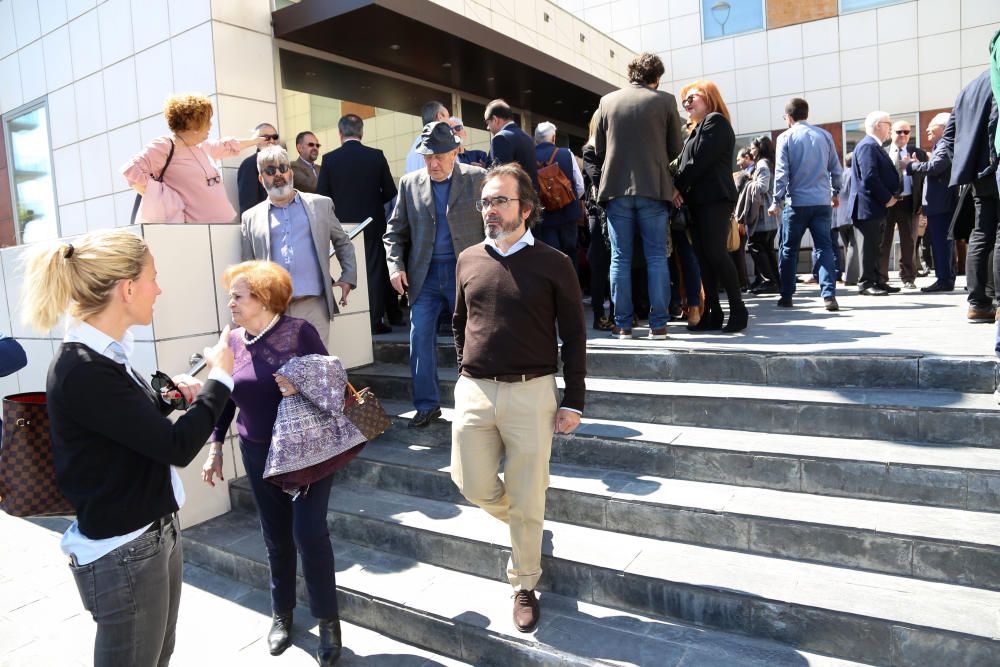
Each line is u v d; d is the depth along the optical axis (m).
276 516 2.78
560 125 10.66
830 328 4.27
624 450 3.20
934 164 5.20
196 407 1.89
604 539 2.87
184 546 3.68
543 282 2.44
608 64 10.93
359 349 4.77
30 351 4.86
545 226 5.14
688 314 4.65
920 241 8.57
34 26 7.05
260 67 5.70
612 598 2.63
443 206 3.75
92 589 1.80
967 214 4.24
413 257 3.80
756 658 2.27
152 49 5.84
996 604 2.19
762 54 11.26
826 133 5.29
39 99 7.19
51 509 1.95
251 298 2.62
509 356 2.45
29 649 2.99
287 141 6.00
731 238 6.74
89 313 1.80
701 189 4.24
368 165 5.30
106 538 1.79
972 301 4.14
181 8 5.54
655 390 3.51
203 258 3.85
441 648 2.70
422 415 3.83
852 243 7.93
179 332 3.74
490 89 8.30
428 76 7.54
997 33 3.23
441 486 3.46
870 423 2.94
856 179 6.39
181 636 2.97
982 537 2.32
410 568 3.10
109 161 6.50
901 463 2.63
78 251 1.78
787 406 3.10
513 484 2.49
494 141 4.24
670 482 3.04
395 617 2.80
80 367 1.72
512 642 2.49
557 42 9.25
